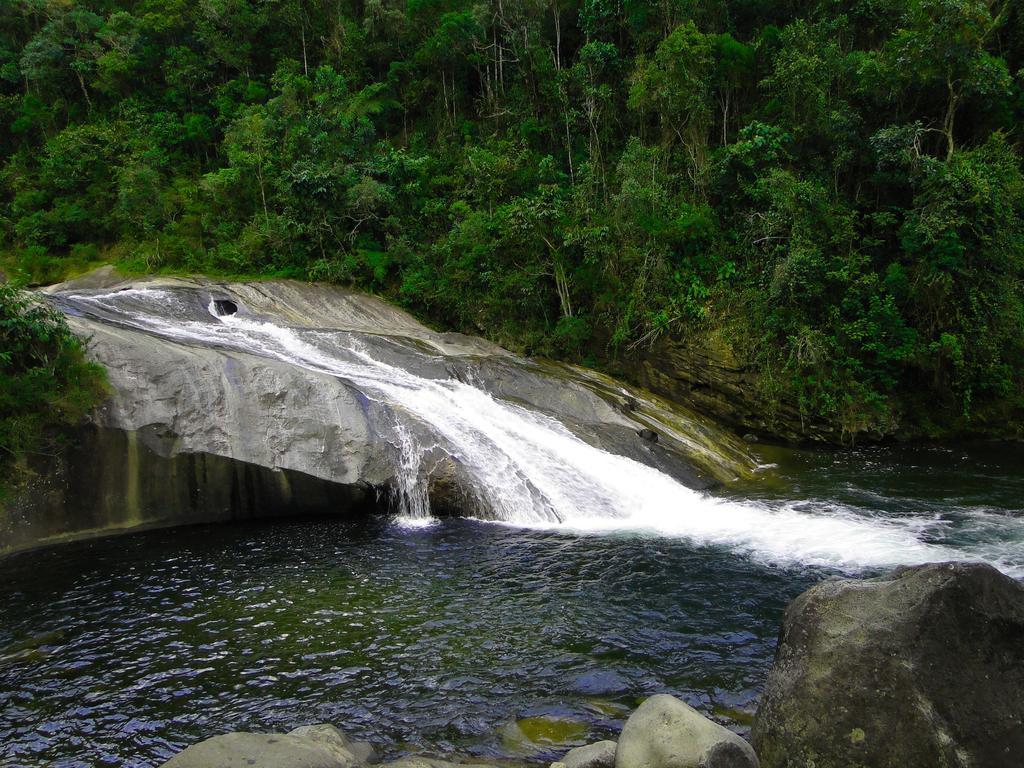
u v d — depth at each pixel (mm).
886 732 5438
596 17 34875
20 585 11422
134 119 39406
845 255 25062
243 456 14797
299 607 10352
